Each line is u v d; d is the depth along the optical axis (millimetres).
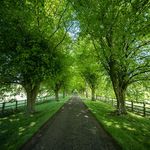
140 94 22422
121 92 19375
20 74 17031
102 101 40844
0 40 13148
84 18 11703
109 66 18750
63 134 10484
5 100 20250
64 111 21641
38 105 30531
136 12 8906
